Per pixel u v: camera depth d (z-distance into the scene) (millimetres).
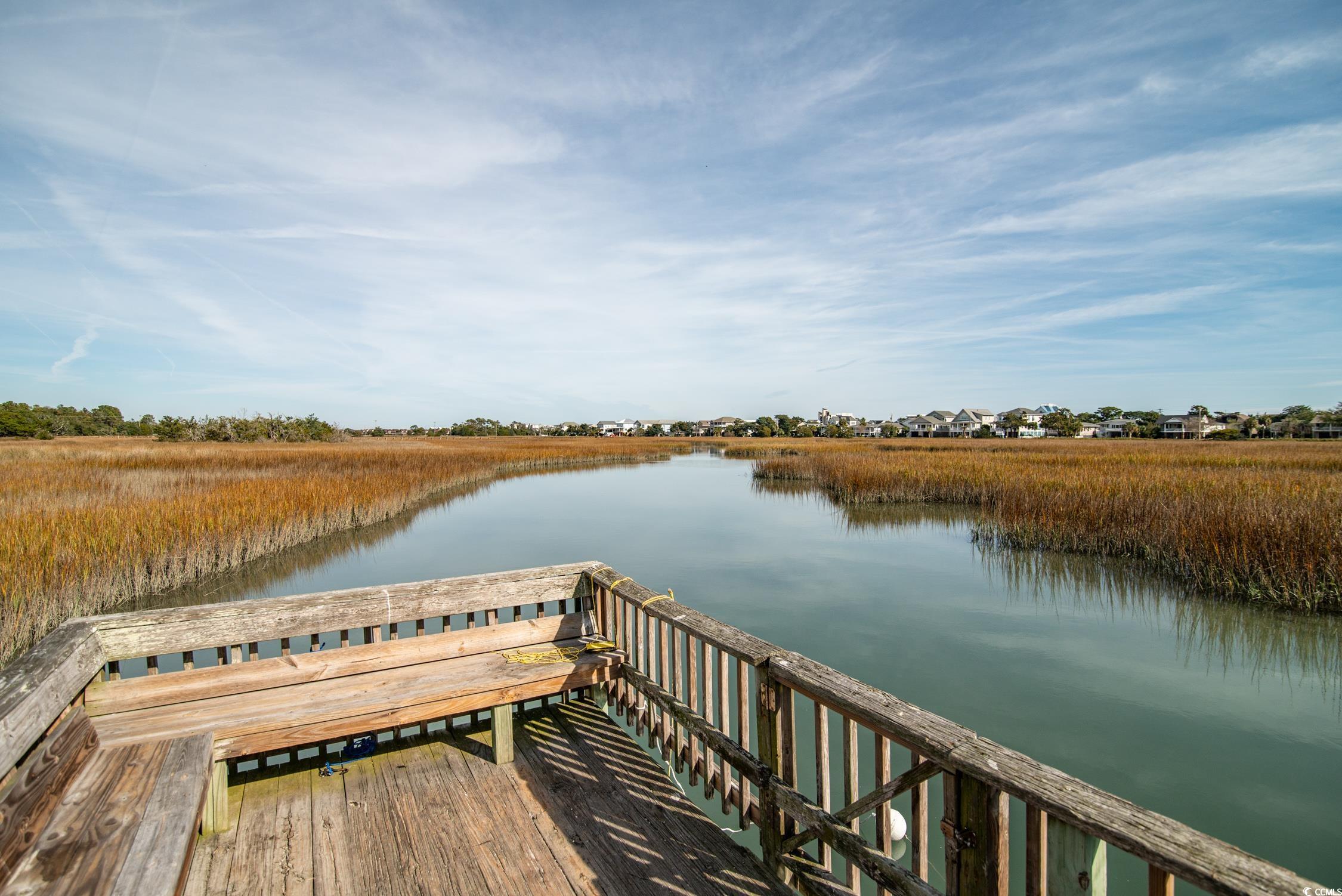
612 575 3799
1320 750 4953
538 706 4105
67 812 1984
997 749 1578
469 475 28062
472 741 3498
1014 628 7855
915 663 6684
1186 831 1204
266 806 2867
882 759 1944
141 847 1809
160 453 31984
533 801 2910
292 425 58562
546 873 2428
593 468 37312
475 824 2734
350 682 3156
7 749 1762
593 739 3535
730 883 2373
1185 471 18453
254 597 9969
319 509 14875
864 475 21031
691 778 3088
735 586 9867
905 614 8414
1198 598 9148
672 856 2531
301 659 3174
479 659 3488
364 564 12078
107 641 2861
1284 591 8633
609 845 2598
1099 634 7652
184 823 1946
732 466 38844
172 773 2242
